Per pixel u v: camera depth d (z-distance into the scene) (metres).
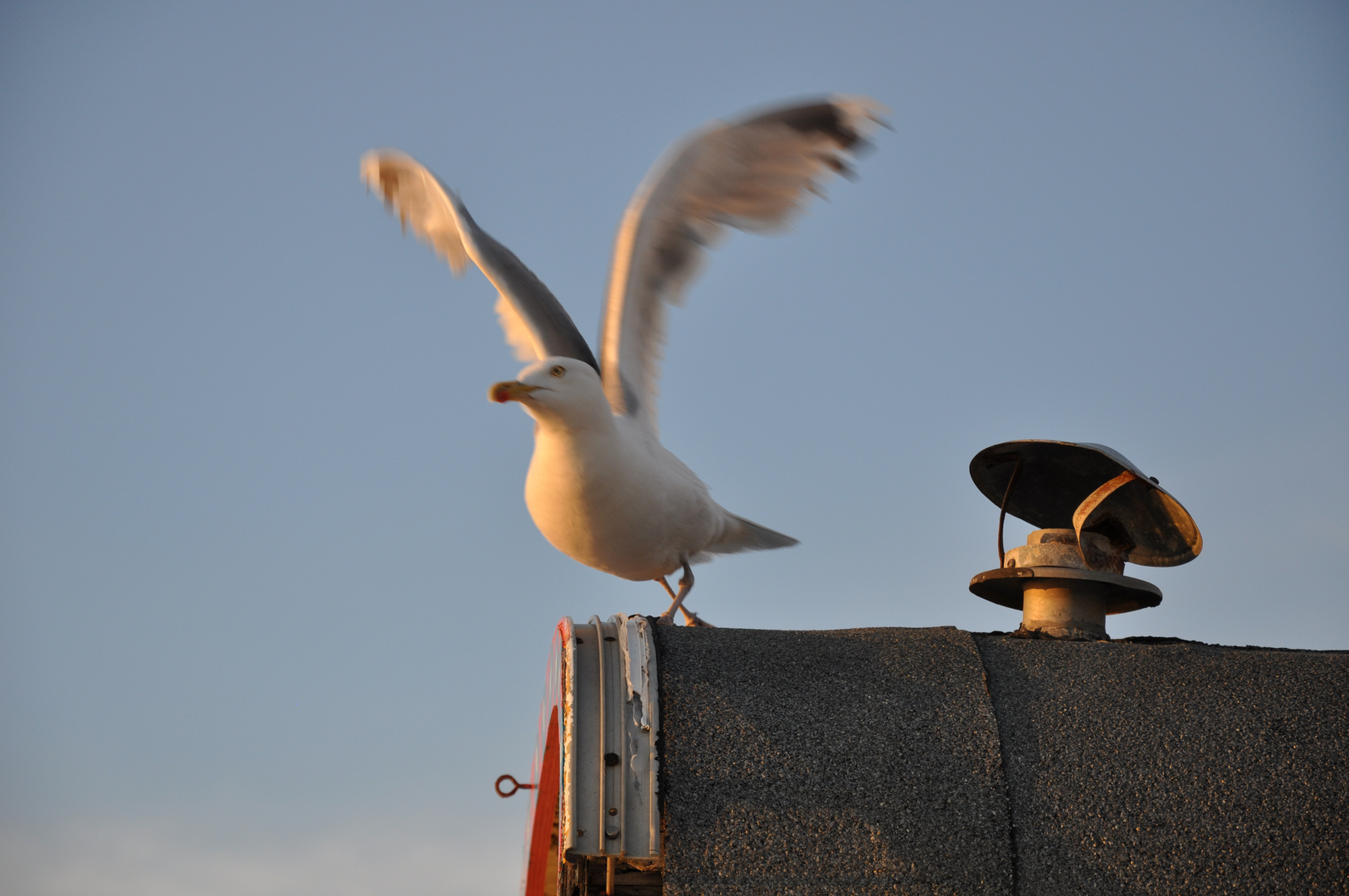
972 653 9.52
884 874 8.33
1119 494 11.06
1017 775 8.80
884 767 8.73
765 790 8.58
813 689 9.12
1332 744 8.97
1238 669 9.50
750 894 8.22
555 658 10.16
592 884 9.19
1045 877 8.40
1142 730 9.06
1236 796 8.73
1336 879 8.41
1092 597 10.64
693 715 8.87
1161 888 8.38
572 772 8.58
